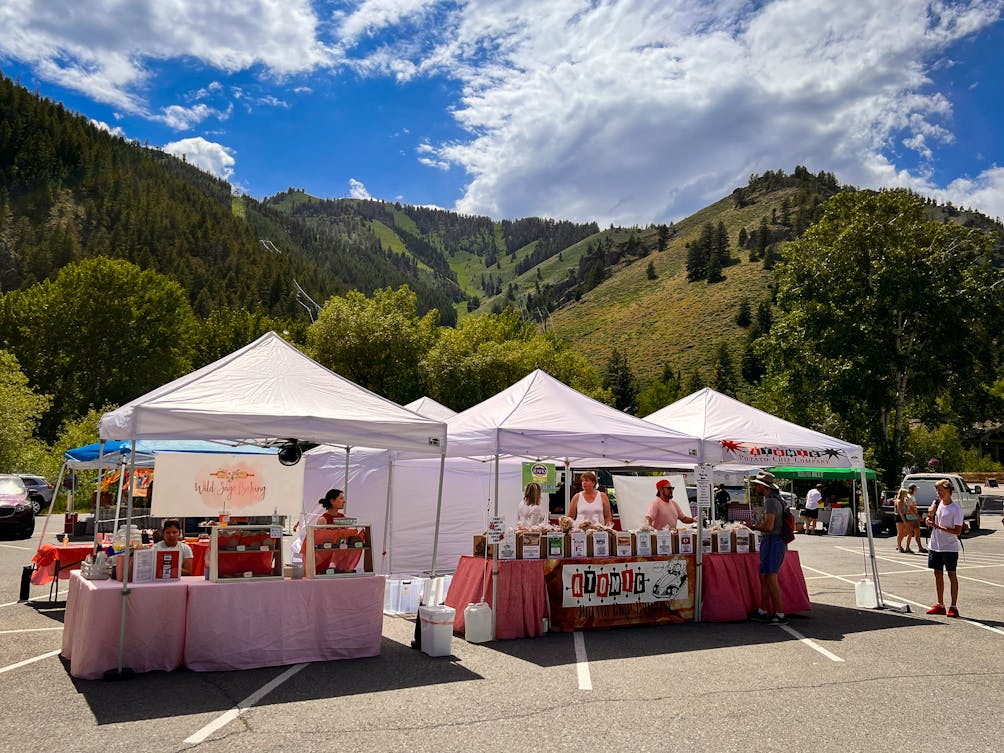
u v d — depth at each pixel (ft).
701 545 34.19
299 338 250.16
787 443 36.22
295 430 26.25
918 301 118.52
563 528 32.40
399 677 23.56
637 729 18.75
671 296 542.57
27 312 189.37
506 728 18.75
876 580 38.06
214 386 27.25
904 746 17.67
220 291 393.50
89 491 111.14
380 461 49.39
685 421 38.09
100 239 399.24
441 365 149.89
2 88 475.31
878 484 106.63
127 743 17.25
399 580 37.76
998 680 23.70
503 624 29.27
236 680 22.85
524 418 32.86
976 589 44.93
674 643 29.01
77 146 487.61
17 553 58.03
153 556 24.38
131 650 23.29
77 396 177.47
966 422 129.49
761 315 401.08
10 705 20.06
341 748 17.22
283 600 25.09
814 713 20.15
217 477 45.85
